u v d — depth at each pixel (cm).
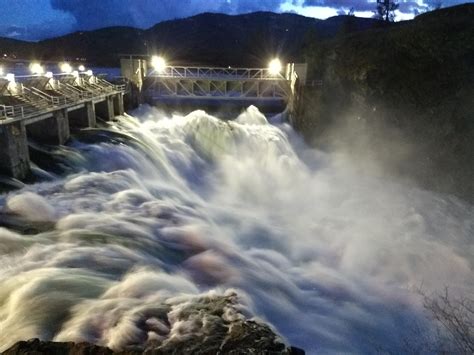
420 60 3484
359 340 1389
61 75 3406
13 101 2384
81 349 874
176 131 3588
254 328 987
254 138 3738
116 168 2533
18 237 1513
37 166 2228
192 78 4231
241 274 1612
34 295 1153
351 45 4059
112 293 1197
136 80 4100
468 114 3183
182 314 1063
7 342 974
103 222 1739
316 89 4144
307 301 1602
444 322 1474
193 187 3020
